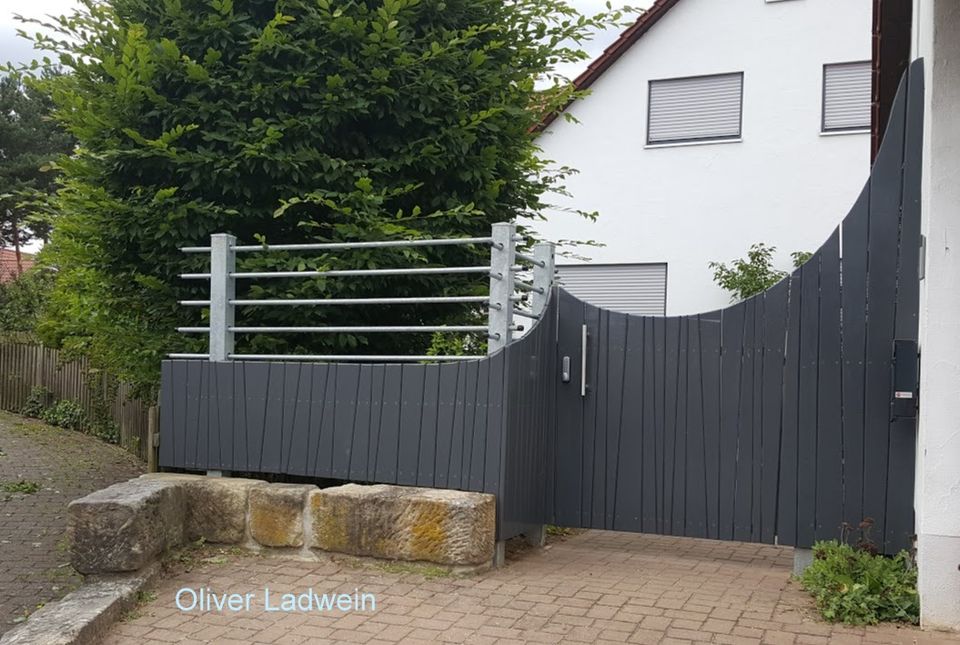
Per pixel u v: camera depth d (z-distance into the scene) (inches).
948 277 191.8
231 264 280.2
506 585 224.8
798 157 569.0
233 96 287.6
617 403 260.1
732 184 582.9
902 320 227.5
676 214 595.8
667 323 255.4
